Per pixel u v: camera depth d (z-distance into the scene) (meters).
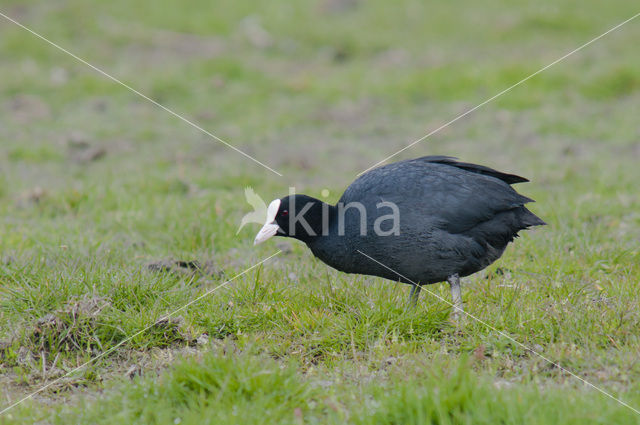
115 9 30.27
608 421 6.40
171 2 31.70
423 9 32.50
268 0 32.78
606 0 34.12
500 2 33.69
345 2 32.53
